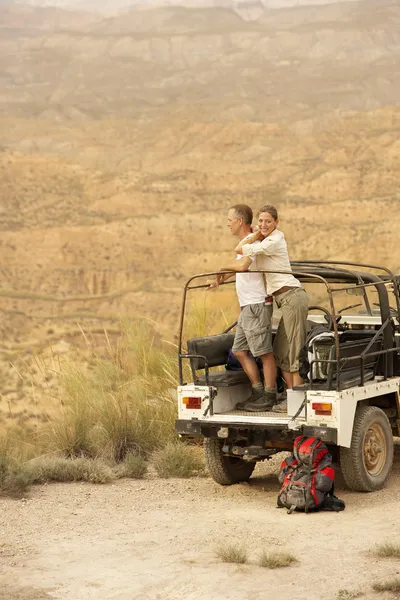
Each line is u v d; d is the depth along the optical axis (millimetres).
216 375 13406
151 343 21469
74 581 8797
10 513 11812
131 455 15188
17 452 16484
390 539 9977
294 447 12000
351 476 12539
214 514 11773
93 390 18828
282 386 14016
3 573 9086
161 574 8984
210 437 12727
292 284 12828
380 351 13219
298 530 10695
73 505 12359
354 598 8039
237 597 8234
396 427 14359
